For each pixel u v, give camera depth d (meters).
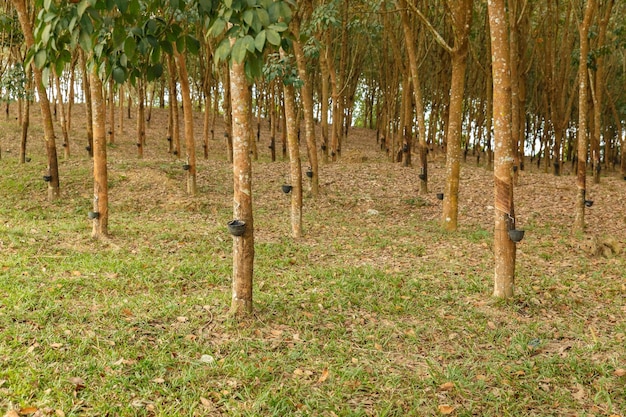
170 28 3.75
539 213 12.38
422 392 4.07
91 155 16.41
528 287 6.90
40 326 4.79
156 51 3.56
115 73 3.63
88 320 5.06
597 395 4.00
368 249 8.88
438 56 20.41
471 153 31.00
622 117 26.62
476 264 8.06
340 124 20.91
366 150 25.69
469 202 13.45
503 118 6.09
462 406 3.90
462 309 6.04
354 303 6.10
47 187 12.51
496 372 4.43
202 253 8.20
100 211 8.65
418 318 5.73
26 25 10.37
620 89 24.23
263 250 8.50
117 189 12.74
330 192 13.93
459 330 5.42
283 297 6.14
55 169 11.73
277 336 5.02
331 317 5.57
